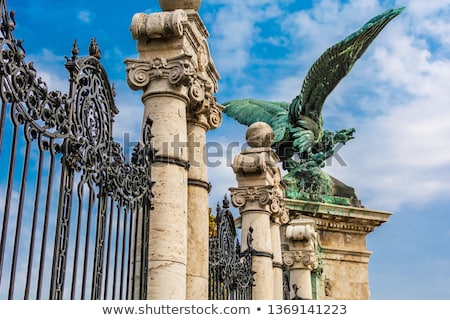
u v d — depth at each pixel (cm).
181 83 852
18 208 479
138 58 877
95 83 621
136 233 710
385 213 2097
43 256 502
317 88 2162
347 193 2152
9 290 457
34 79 500
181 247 809
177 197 820
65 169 547
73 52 584
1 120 457
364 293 2014
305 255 1833
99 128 619
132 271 700
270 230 1467
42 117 513
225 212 1077
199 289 905
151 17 878
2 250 450
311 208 2016
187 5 947
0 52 458
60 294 525
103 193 621
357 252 2061
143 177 732
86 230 571
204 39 966
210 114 984
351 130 2227
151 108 853
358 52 2112
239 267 1091
